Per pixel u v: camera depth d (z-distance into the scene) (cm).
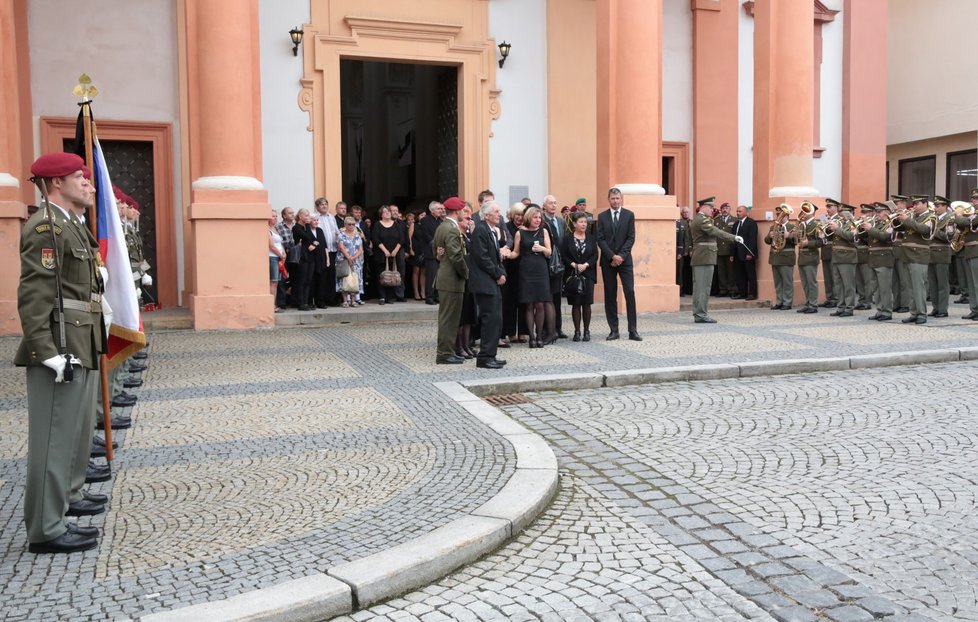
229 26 1287
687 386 888
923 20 2464
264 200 1312
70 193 431
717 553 436
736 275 1753
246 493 514
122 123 1545
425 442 631
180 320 1319
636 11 1495
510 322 1129
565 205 1831
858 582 398
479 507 480
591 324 1356
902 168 2611
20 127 1417
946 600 378
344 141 2617
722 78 1983
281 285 1493
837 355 1020
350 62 2603
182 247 1595
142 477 549
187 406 762
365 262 1709
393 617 368
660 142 1543
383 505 489
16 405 768
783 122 1684
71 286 427
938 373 955
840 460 603
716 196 1992
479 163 1778
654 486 549
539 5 1809
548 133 1823
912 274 1355
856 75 2045
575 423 724
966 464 589
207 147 1302
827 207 1594
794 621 360
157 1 1559
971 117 2320
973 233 1410
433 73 2025
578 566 421
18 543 438
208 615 346
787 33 1672
